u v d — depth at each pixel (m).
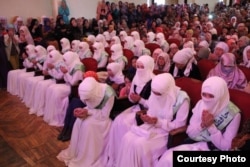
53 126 3.08
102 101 2.32
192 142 1.81
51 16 7.17
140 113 2.11
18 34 5.68
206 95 1.72
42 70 3.74
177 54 2.90
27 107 3.66
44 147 2.62
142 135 1.90
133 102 2.41
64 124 2.83
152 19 9.02
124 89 2.65
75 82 3.04
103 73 3.51
